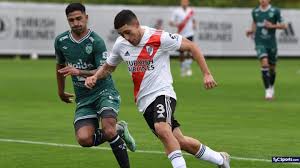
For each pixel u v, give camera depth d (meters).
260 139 27.50
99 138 20.77
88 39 20.88
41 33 78.88
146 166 22.36
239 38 83.62
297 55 84.94
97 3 91.31
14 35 78.06
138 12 80.31
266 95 42.34
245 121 32.53
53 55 79.94
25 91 46.50
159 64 19.22
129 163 21.08
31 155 24.19
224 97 43.41
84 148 25.45
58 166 22.39
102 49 20.83
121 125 21.95
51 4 79.25
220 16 82.75
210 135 28.48
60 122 32.09
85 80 20.39
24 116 34.25
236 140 27.25
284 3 102.56
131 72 19.45
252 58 84.69
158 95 19.08
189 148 19.58
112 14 80.19
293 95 45.00
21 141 26.98
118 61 19.98
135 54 19.23
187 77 59.97
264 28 42.59
